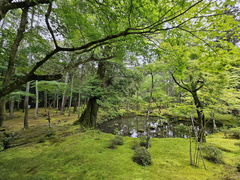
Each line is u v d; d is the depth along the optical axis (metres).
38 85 7.65
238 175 3.06
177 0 2.20
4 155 5.02
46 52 5.20
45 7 3.42
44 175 3.62
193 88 6.30
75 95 18.81
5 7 2.46
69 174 3.65
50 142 6.51
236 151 5.30
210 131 10.49
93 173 3.65
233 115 12.70
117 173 3.64
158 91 6.07
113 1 2.47
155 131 11.07
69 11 3.18
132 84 10.25
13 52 3.32
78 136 7.47
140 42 3.91
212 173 3.59
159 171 3.75
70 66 3.81
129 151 5.28
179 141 6.70
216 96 5.68
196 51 3.25
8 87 2.60
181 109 5.04
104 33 3.99
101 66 10.68
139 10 2.62
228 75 5.33
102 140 6.72
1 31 4.56
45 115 15.70
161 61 5.12
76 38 4.59
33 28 3.99
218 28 2.45
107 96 9.71
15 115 15.15
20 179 3.45
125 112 17.27
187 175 3.50
